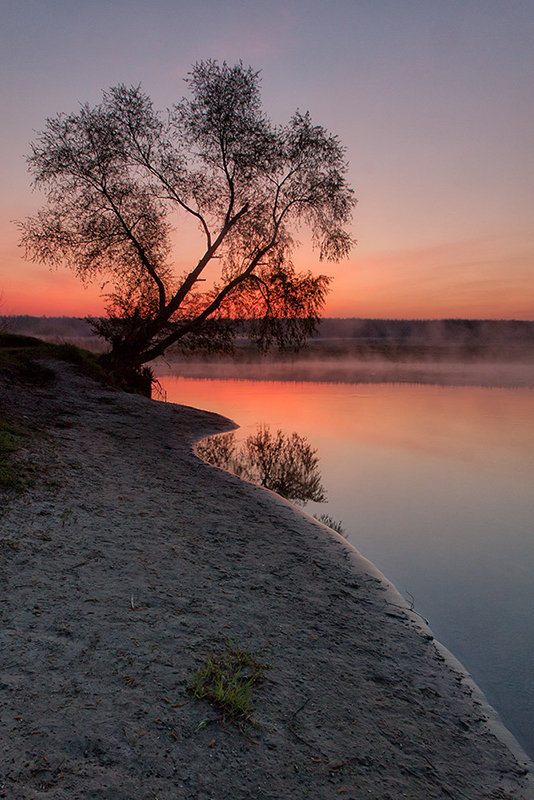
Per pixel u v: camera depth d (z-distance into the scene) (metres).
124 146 17.30
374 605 4.36
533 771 2.62
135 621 3.42
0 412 8.76
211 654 3.16
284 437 13.33
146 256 18.48
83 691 2.64
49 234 17.42
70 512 5.27
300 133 17.78
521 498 8.24
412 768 2.49
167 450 9.59
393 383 33.31
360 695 3.03
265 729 2.58
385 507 7.71
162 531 5.25
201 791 2.13
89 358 16.83
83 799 1.99
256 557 5.02
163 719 2.52
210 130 17.66
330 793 2.23
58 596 3.60
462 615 4.37
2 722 2.33
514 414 18.19
